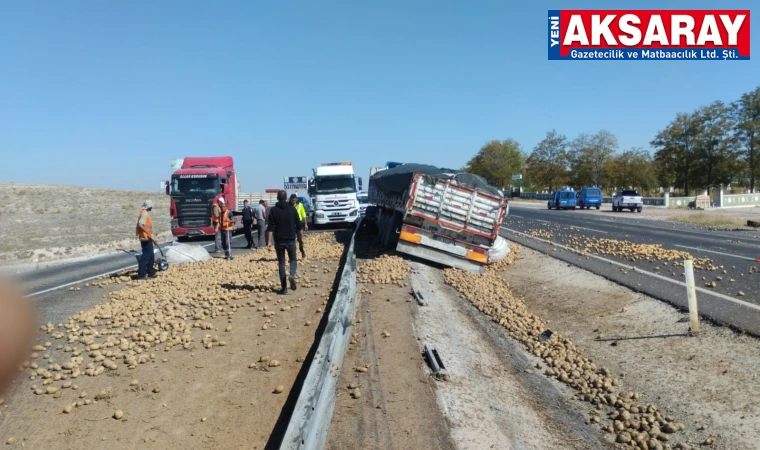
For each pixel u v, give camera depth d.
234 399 6.27
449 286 13.46
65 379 6.95
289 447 3.94
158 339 8.55
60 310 10.93
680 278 11.82
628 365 7.51
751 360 6.84
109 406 6.12
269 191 43.12
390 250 17.73
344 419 5.59
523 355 8.22
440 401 6.06
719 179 58.22
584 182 81.00
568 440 5.53
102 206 49.78
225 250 18.72
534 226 29.55
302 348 8.05
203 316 9.99
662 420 5.82
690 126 59.22
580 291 11.85
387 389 6.36
